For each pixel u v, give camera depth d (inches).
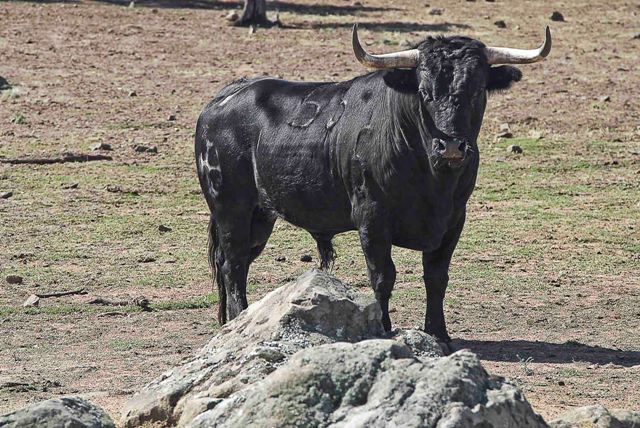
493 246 1304.1
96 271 1201.4
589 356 886.4
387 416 493.4
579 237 1346.0
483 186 1582.2
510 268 1215.6
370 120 855.7
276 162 913.5
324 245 954.1
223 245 970.7
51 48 2527.1
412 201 844.6
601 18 3088.1
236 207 958.4
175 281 1163.3
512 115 2005.4
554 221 1416.1
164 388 631.8
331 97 901.2
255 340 638.5
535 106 2078.0
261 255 1256.2
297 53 2566.4
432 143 798.5
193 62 2459.4
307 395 514.0
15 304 1074.7
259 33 2785.4
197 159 985.5
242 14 2901.1
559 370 839.7
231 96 964.6
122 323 1008.2
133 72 2348.7
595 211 1467.8
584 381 807.7
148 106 2074.3
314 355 526.3
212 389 609.0
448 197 840.3
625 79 2336.4
